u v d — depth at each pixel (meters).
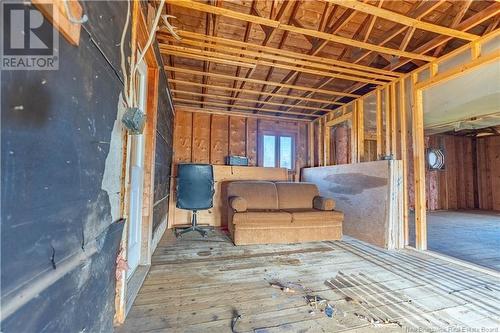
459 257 2.90
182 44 2.91
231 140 5.71
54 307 0.66
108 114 1.08
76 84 0.77
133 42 1.46
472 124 5.40
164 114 3.47
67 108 0.72
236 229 3.33
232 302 1.81
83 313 0.85
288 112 5.66
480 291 2.01
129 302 1.71
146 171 2.51
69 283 0.74
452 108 3.02
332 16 2.55
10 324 0.50
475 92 2.64
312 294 1.95
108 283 1.14
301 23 2.76
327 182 4.73
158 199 3.15
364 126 4.32
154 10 2.20
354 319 1.61
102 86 1.00
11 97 0.51
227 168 5.02
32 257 0.57
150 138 2.53
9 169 0.50
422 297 1.91
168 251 3.05
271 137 6.04
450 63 2.82
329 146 5.52
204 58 3.15
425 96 3.21
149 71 2.55
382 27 2.74
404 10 2.45
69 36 0.71
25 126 0.55
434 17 2.54
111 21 1.09
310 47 3.19
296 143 6.16
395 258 2.84
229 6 2.51
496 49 2.38
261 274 2.34
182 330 1.47
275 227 3.42
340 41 2.66
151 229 2.57
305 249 3.19
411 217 5.52
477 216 6.21
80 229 0.82
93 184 0.93
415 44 2.98
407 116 3.40
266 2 2.46
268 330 1.48
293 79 4.10
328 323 1.56
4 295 0.49
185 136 5.39
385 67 3.30
